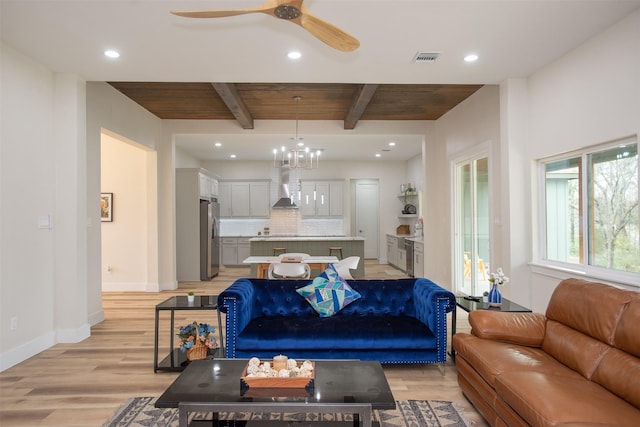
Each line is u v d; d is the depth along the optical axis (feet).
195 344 10.57
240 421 7.09
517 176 13.30
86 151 14.03
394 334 9.71
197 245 24.94
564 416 5.11
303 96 17.39
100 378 9.80
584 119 10.67
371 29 9.80
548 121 12.18
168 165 21.56
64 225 12.60
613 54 9.68
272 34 10.03
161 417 7.85
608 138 9.86
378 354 9.76
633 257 9.66
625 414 5.22
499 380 6.52
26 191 11.33
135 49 10.93
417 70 12.50
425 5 8.70
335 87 16.21
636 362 5.87
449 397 8.79
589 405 5.39
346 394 6.18
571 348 7.07
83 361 10.96
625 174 9.86
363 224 34.68
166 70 12.38
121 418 7.80
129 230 21.44
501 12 9.02
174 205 22.00
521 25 9.66
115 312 16.65
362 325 10.05
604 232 10.59
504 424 6.55
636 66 9.06
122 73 12.66
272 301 11.43
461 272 19.58
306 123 21.63
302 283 11.74
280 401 5.94
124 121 17.17
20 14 9.02
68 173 12.62
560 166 12.25
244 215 33.37
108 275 21.49
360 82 13.58
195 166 31.86
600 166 10.69
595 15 9.18
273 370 6.62
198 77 12.96
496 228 15.19
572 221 11.78
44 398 8.73
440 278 21.65
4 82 10.54
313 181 33.86
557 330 7.71
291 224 33.99
